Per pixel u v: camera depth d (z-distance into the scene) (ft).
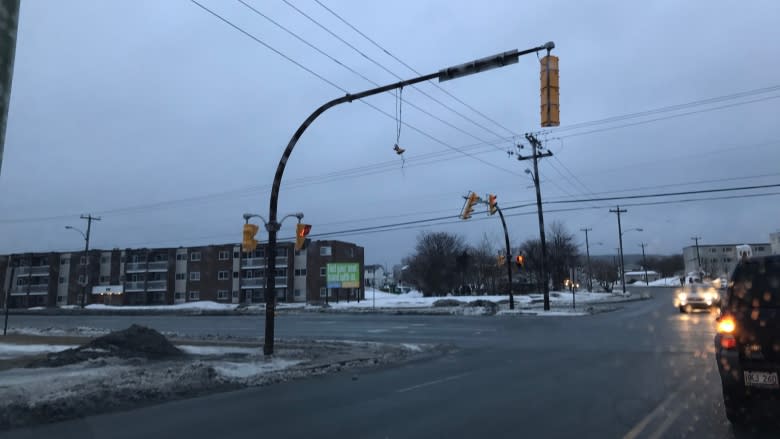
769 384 20.40
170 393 33.27
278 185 50.83
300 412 27.81
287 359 47.55
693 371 36.01
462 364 44.50
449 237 252.42
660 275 542.57
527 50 40.52
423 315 119.44
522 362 43.96
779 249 218.79
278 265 257.96
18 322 127.54
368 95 47.70
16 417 26.48
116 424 26.04
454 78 44.50
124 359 46.39
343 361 46.42
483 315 113.70
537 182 121.19
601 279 407.44
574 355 46.93
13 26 7.16
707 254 417.49
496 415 25.45
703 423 22.63
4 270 290.15
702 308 104.58
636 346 51.93
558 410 25.94
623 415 24.44
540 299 174.50
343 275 173.37
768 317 20.74
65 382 34.91
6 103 6.96
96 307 229.45
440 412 26.63
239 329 92.73
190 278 272.72
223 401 31.55
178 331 89.81
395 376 39.45
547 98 37.17
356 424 24.75
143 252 278.67
